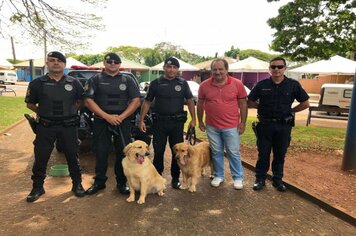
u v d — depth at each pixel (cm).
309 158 656
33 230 341
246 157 659
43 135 414
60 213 383
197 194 461
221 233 348
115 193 453
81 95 431
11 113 1200
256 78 2895
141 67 2916
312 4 968
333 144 797
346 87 1375
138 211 396
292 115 468
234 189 485
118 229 349
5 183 479
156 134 475
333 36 988
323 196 442
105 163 452
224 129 477
